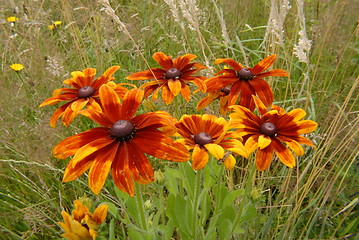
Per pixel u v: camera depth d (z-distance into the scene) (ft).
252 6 3.10
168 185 1.56
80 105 1.29
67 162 1.95
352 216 1.78
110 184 1.88
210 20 2.81
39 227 1.71
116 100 1.13
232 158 1.13
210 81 1.47
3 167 1.96
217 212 1.45
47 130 1.90
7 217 1.74
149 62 2.66
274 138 1.25
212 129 1.21
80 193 1.83
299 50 1.63
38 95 2.21
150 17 2.82
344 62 2.59
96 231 1.11
